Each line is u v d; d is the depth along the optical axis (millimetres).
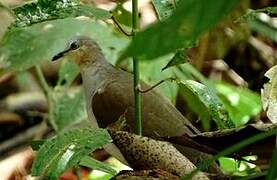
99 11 4797
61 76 10133
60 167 4473
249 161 4496
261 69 13242
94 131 4656
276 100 4977
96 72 8398
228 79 12883
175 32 2119
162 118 7598
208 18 2109
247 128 4293
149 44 2119
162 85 9219
